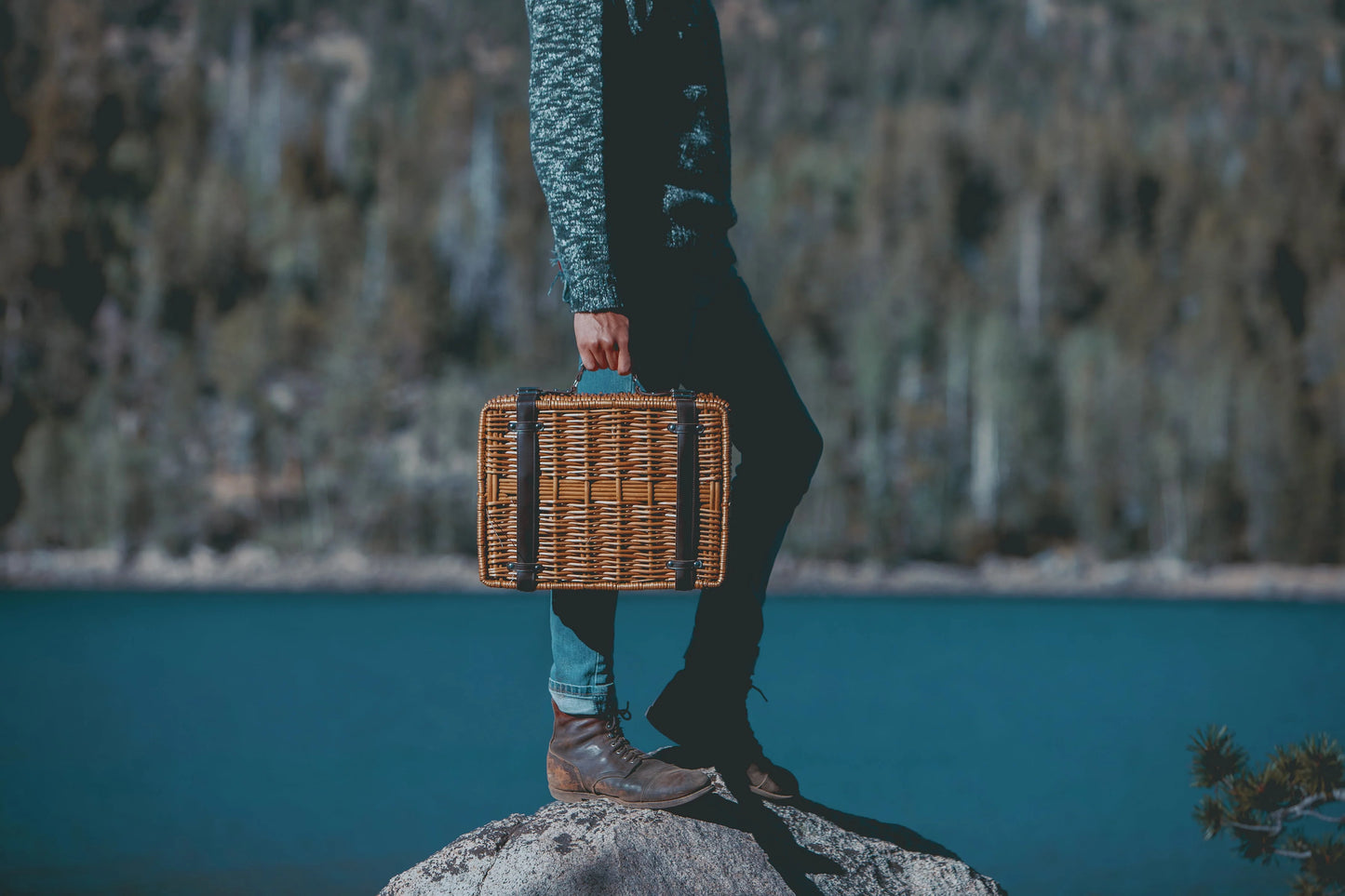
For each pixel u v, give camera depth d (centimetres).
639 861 242
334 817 1986
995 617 8244
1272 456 11375
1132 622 7844
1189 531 11312
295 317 12125
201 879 1540
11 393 11494
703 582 220
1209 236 13962
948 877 273
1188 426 11469
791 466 265
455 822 1936
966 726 3091
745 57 19538
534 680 4375
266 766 2534
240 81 15825
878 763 2462
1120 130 15362
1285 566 11319
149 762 2591
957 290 13150
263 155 15025
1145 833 1767
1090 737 2898
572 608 252
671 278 238
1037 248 13600
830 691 3947
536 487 219
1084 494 11438
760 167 15288
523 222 13250
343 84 18762
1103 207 14188
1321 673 4747
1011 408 11519
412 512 11300
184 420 11462
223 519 11206
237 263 12731
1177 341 12681
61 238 12250
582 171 223
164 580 10756
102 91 14450
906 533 11338
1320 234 14462
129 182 13812
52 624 6950
